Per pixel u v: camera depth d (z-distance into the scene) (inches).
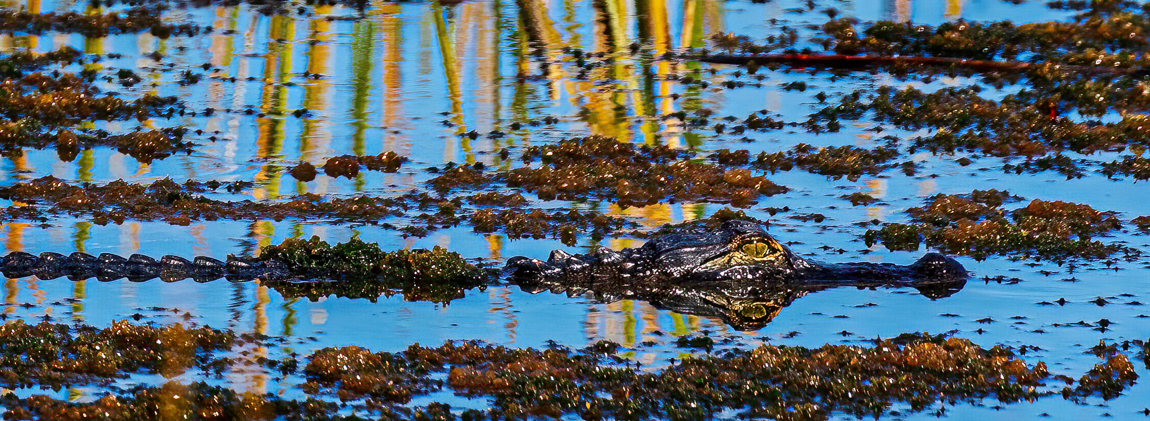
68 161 1346.0
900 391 707.4
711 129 1470.2
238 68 1744.6
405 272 956.6
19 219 1127.6
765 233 952.9
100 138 1425.9
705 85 1648.6
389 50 1838.1
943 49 1781.5
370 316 861.8
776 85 1664.6
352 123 1489.9
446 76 1696.6
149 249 1037.2
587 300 901.2
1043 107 1514.5
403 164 1337.4
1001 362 745.0
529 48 1843.0
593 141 1371.8
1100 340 802.2
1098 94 1539.1
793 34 1884.8
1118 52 1774.1
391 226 1115.9
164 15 2052.2
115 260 964.0
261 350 784.3
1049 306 882.1
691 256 939.3
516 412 672.4
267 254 978.7
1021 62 1694.1
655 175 1259.8
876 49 1797.5
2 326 799.1
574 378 730.2
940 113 1488.7
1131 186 1243.2
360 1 2135.8
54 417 656.4
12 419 655.8
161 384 719.7
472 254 1030.4
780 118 1517.0
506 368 738.8
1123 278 951.6
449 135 1441.9
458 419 668.1
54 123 1493.6
